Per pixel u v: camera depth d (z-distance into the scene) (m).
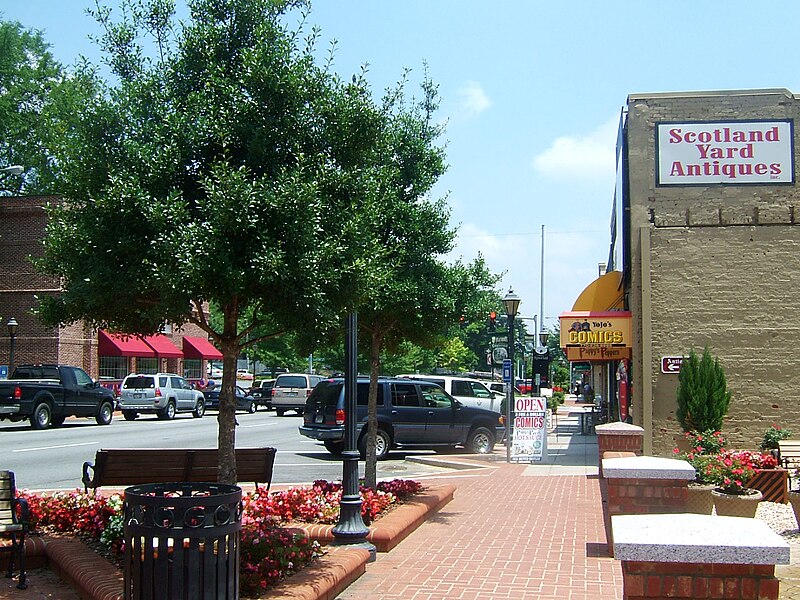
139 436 25.91
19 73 45.44
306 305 6.94
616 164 23.36
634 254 18.25
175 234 6.68
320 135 7.95
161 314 6.84
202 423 33.59
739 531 4.39
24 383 27.50
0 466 17.70
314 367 61.62
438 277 12.00
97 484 9.64
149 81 7.73
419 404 21.72
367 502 10.37
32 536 8.60
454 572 8.34
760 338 17.59
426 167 12.10
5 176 44.38
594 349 18.89
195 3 8.07
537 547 9.63
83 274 7.26
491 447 22.53
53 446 22.02
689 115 18.19
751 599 4.11
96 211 7.12
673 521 4.65
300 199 6.93
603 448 13.45
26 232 37.41
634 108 18.38
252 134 7.50
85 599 6.85
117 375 41.62
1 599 7.04
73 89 10.94
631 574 4.21
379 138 8.37
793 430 17.33
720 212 17.92
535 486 15.57
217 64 7.87
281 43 7.82
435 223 11.82
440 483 16.12
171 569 5.38
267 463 10.79
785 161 17.88
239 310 7.72
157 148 7.24
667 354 17.81
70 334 37.84
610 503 8.59
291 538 7.67
